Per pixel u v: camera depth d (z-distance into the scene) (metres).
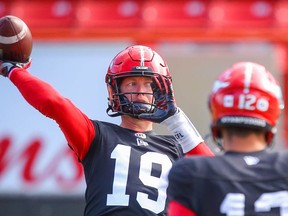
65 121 10.98
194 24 30.58
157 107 11.62
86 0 30.81
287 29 30.45
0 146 25.95
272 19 30.89
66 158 26.02
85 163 11.52
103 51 27.17
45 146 26.05
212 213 8.79
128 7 30.84
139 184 11.23
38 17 30.73
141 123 11.94
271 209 8.77
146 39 28.38
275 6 31.23
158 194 11.27
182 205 8.88
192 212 8.85
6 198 25.86
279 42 28.69
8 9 31.03
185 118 11.66
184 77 26.92
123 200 11.08
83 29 28.64
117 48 27.75
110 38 28.23
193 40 28.61
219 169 8.92
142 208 11.08
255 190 8.84
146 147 11.62
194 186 8.87
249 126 9.02
